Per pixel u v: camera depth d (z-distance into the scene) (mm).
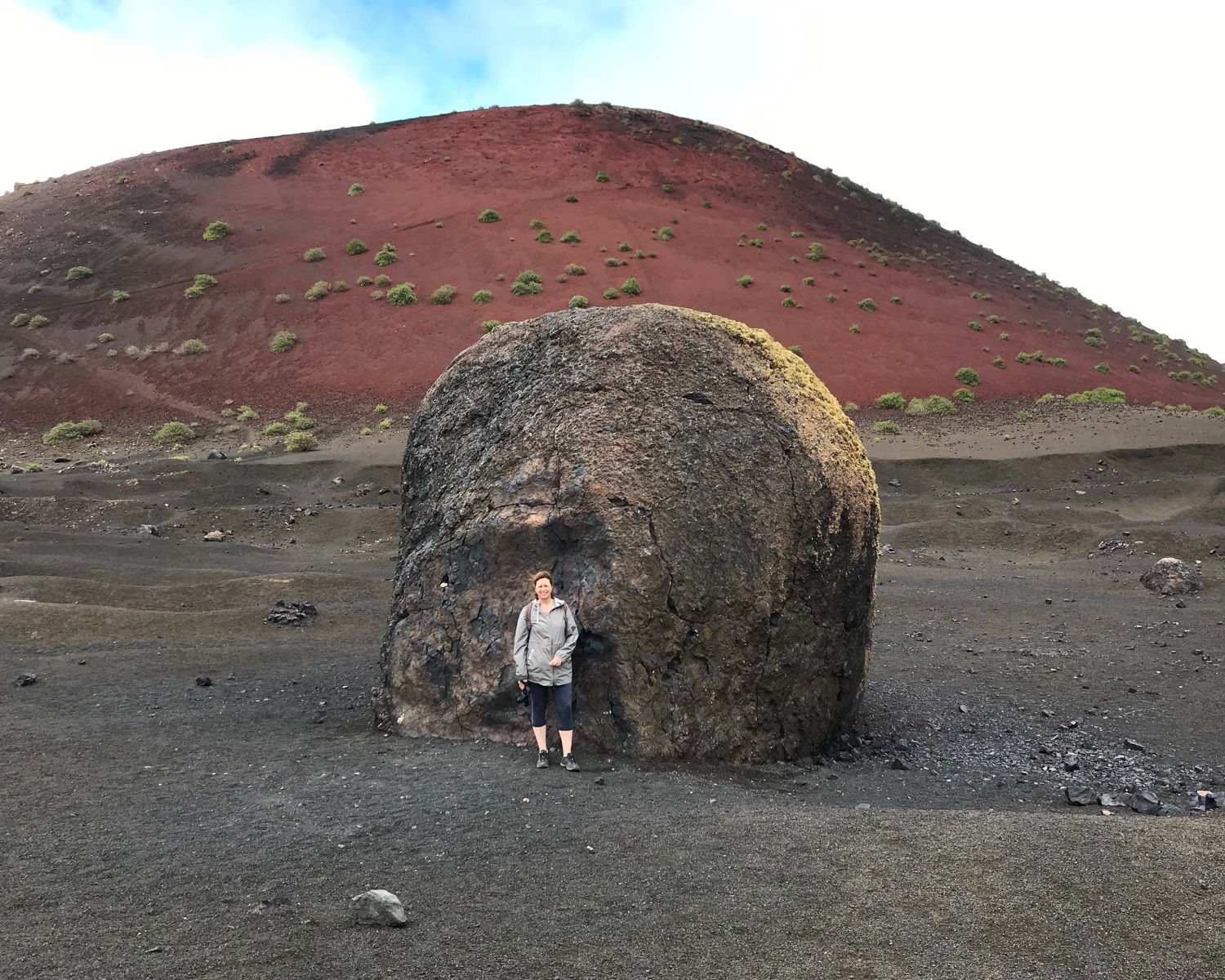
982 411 50312
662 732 7457
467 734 7879
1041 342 68500
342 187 85312
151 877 4613
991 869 4512
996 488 36188
